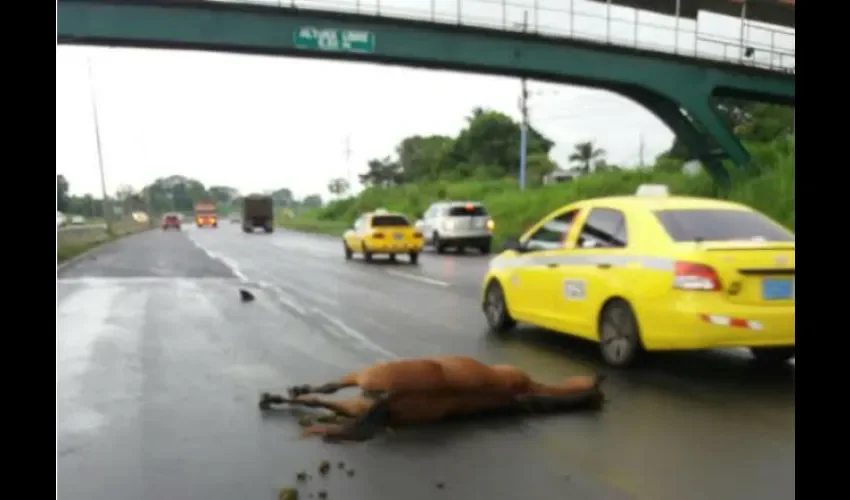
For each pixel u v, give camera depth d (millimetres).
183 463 5098
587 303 8242
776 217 26953
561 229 9070
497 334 10117
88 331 10453
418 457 5215
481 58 30781
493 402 6133
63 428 5836
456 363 6098
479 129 75812
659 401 6621
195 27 27234
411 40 29844
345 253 27891
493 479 4801
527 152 73062
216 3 27328
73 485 4703
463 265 23469
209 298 14367
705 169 36188
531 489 4633
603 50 32281
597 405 6406
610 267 7934
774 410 6312
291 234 59094
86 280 18156
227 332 10367
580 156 69938
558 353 8750
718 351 8758
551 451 5324
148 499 4496
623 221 8062
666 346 7242
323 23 28719
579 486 4684
